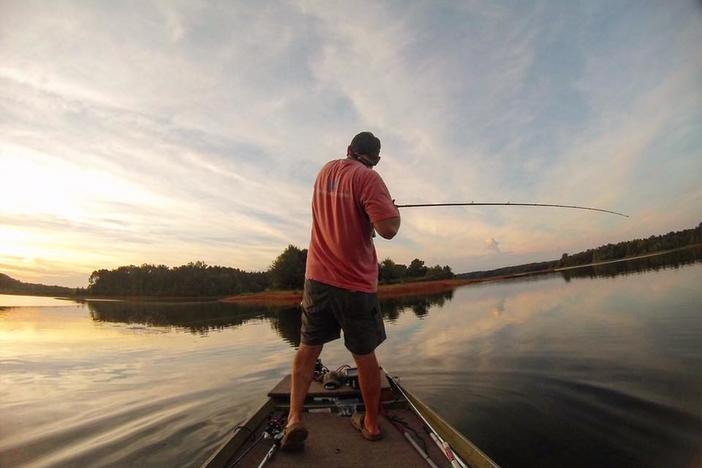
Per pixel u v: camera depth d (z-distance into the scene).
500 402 4.52
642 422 3.53
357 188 2.19
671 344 6.07
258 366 7.87
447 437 2.29
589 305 12.23
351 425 2.61
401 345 8.94
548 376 5.25
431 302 23.34
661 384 4.41
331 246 2.24
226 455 2.10
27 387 6.60
